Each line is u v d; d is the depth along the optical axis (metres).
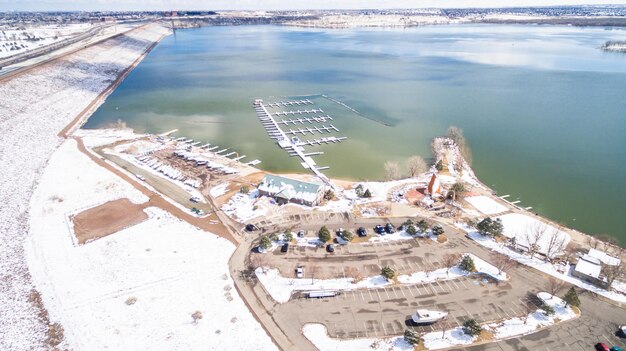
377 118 144.25
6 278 60.81
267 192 84.94
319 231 69.56
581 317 53.06
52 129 126.62
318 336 50.75
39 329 51.97
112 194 86.94
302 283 59.94
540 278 60.41
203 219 77.44
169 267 63.50
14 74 157.50
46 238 71.06
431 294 57.28
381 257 65.50
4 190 85.81
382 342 49.66
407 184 91.81
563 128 130.38
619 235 74.12
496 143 118.38
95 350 49.00
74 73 190.50
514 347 48.72
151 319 53.47
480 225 70.38
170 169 99.62
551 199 87.12
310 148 117.00
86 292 58.22
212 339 50.47
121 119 145.12
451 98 169.25
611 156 108.88
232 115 150.62
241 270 62.94
